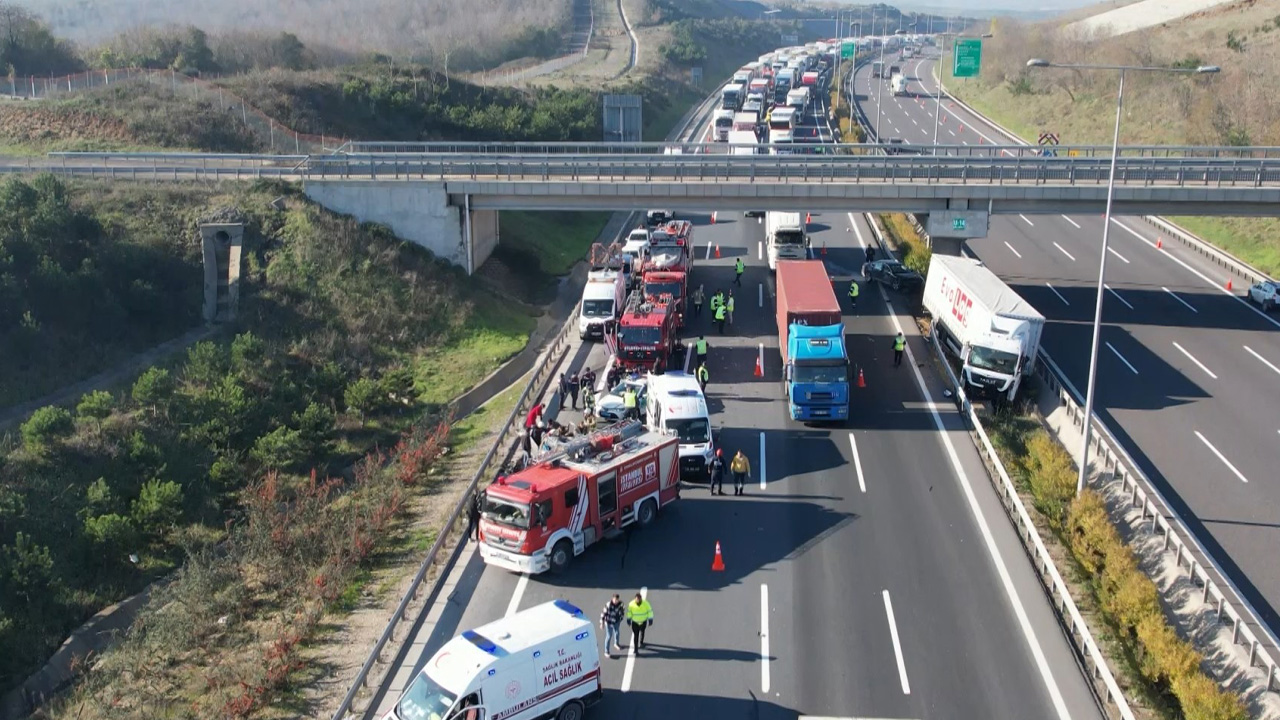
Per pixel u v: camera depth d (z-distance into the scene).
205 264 49.84
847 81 152.88
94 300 44.09
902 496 32.62
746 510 31.86
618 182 54.62
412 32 169.12
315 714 22.08
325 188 55.78
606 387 42.53
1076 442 37.34
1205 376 44.47
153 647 25.72
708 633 24.97
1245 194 52.50
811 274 45.81
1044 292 57.72
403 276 52.75
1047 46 128.62
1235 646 23.80
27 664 26.62
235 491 35.78
